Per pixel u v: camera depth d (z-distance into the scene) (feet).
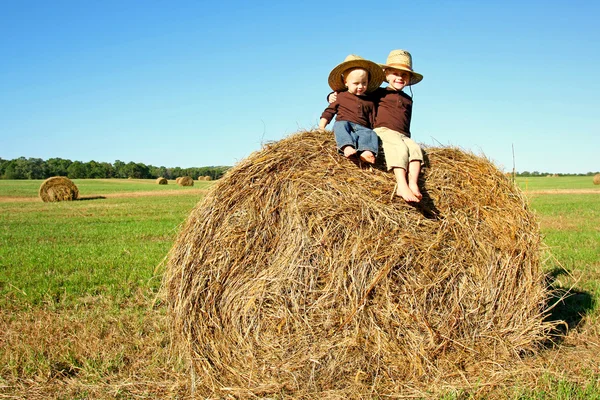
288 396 12.98
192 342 13.91
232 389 13.34
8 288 23.34
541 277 15.48
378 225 13.66
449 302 14.06
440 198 14.52
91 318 18.80
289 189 14.01
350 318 13.21
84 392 13.19
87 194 124.98
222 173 14.96
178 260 14.40
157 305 20.74
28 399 12.85
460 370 13.70
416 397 12.73
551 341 16.26
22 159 365.20
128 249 34.65
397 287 13.53
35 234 44.75
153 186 180.24
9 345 16.06
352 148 13.79
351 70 15.16
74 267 28.02
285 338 13.41
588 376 13.58
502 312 14.73
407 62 15.88
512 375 13.65
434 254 13.94
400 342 13.44
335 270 13.35
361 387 13.05
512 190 15.47
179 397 13.12
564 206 71.97
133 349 15.97
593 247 32.96
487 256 14.60
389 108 15.29
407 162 14.01
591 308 19.30
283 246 13.73
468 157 15.39
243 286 13.84
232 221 14.08
